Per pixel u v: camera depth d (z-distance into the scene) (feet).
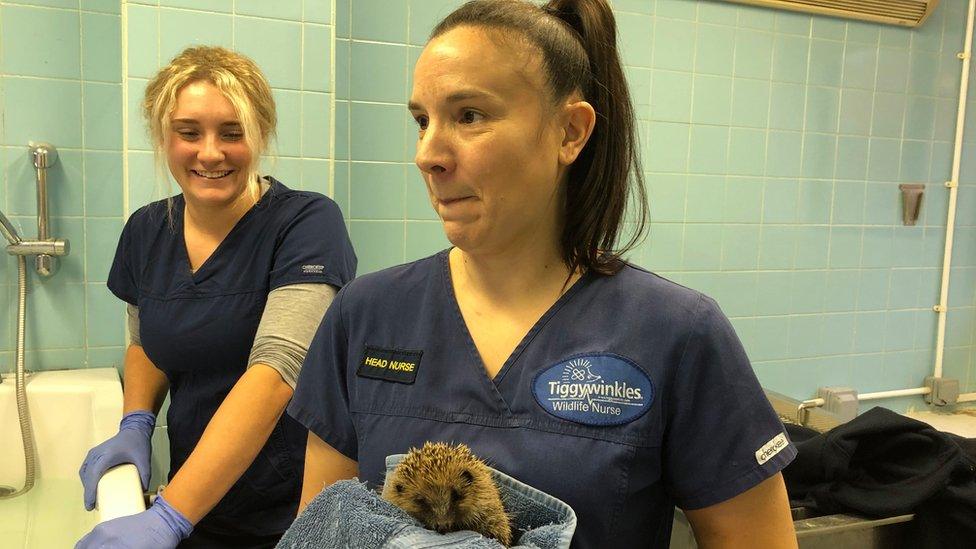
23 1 5.69
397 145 6.68
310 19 5.81
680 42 7.42
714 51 7.57
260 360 3.72
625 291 2.41
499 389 2.37
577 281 2.47
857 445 4.43
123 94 5.48
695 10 7.44
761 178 7.96
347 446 2.79
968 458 4.35
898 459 4.38
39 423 5.70
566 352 2.36
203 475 3.53
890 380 8.86
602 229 2.48
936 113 8.69
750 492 2.30
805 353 8.40
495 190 2.21
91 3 5.87
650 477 2.28
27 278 5.96
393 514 1.95
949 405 9.02
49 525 5.16
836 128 8.22
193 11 5.52
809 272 8.31
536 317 2.44
